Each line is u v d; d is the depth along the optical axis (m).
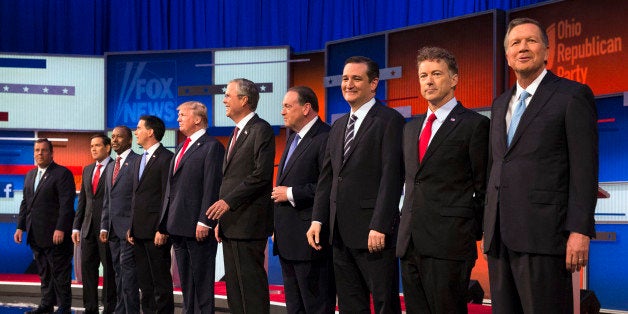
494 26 5.01
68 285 5.23
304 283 3.20
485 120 2.48
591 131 2.06
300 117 3.33
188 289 3.90
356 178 2.82
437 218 2.46
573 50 4.85
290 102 3.33
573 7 4.84
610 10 4.65
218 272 5.56
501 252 2.18
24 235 6.81
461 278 2.44
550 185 2.09
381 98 5.65
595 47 4.73
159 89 6.64
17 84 6.76
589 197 2.02
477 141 2.45
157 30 7.70
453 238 2.44
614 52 4.63
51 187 5.23
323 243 3.10
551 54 4.97
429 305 2.51
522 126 2.16
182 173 3.87
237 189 3.21
